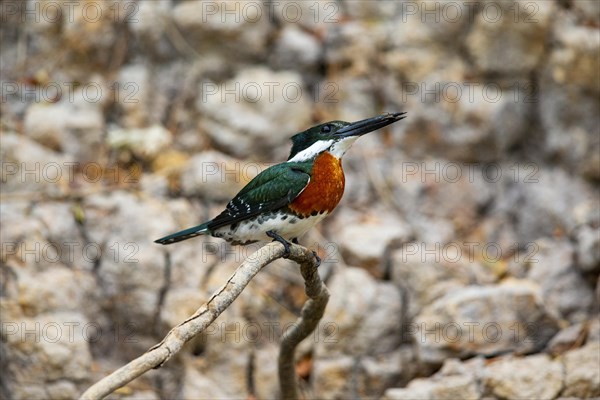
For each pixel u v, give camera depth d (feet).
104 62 42.29
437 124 40.81
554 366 33.53
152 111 41.70
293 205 27.96
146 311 35.58
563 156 40.65
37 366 33.63
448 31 41.45
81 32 42.16
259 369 35.50
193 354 35.76
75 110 40.24
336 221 39.17
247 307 36.32
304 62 42.32
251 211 28.17
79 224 36.73
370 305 35.99
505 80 41.09
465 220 39.99
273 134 40.73
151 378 35.17
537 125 41.19
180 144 41.01
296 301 37.37
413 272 36.50
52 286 34.71
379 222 38.96
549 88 40.83
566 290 37.47
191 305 35.42
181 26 42.11
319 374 35.42
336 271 37.06
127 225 36.65
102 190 37.73
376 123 28.63
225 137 40.55
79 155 39.40
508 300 35.22
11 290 34.37
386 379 35.35
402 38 41.70
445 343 34.99
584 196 40.04
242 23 41.91
